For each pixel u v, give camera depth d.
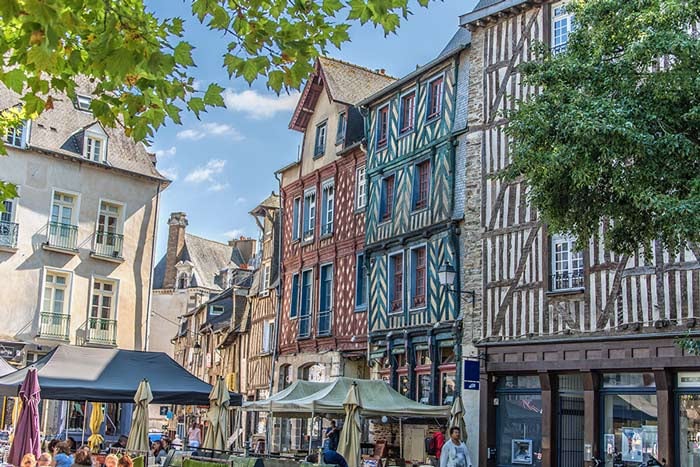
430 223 19.47
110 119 6.25
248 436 31.48
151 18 6.04
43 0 4.61
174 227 54.16
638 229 9.77
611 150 9.16
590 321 15.32
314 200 25.45
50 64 5.21
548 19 17.19
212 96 6.07
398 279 20.84
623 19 9.94
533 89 17.14
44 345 25.55
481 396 17.20
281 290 26.53
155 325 52.09
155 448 17.69
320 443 21.86
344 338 22.62
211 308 42.53
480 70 18.52
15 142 25.72
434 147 19.67
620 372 15.00
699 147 9.17
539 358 16.16
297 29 6.12
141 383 14.11
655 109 9.55
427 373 19.14
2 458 15.72
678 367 13.92
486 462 16.88
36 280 25.70
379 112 22.39
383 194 21.73
